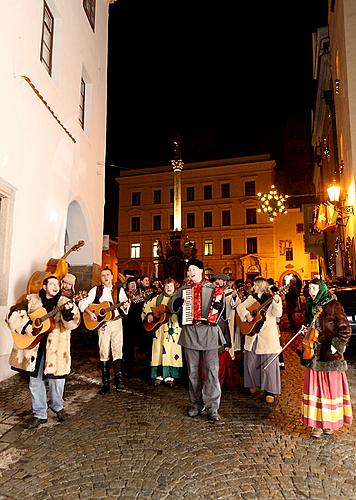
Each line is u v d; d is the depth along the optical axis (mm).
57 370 4414
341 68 13508
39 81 7730
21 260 6871
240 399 5602
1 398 5312
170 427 4434
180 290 4969
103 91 12789
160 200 42656
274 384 5344
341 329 4133
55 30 8938
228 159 41250
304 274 37406
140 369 7570
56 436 4137
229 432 4305
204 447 3902
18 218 6777
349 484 3219
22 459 3615
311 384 4246
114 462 3564
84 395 5656
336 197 13125
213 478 3293
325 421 4105
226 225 40469
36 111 7535
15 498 2996
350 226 13336
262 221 39125
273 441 4074
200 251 40719
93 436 4148
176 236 30750
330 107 17391
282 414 4938
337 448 3912
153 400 5465
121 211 43344
